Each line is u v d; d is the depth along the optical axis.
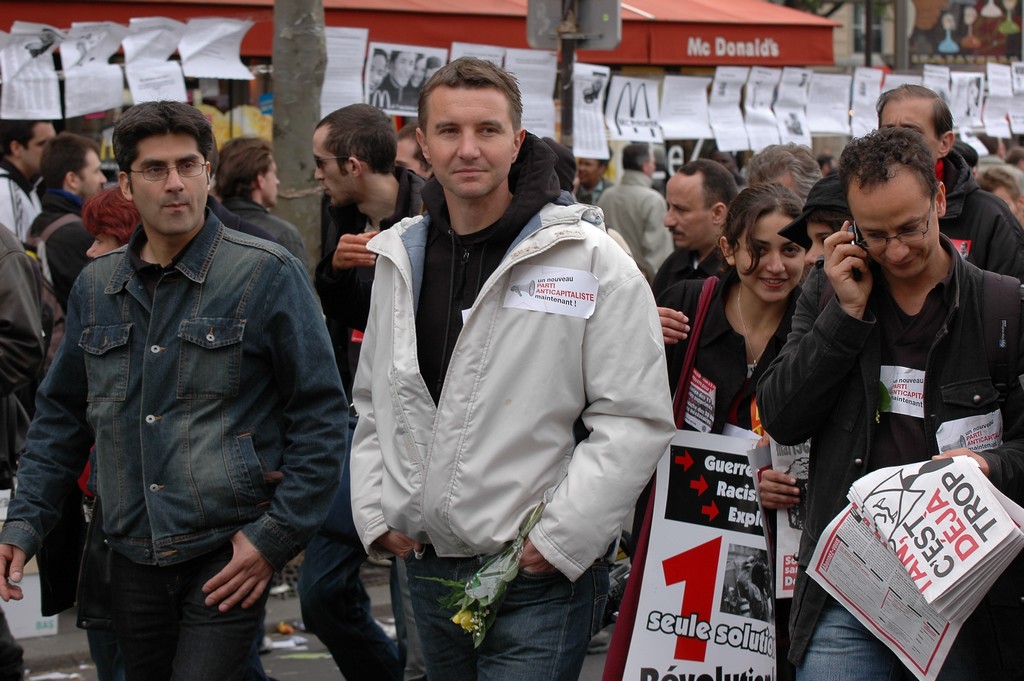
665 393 3.03
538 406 2.99
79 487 3.79
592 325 3.01
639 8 10.05
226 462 3.32
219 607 3.31
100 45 6.77
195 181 3.33
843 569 2.95
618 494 2.96
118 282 3.40
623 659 3.65
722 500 3.67
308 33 6.29
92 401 3.42
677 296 4.02
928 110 4.35
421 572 3.18
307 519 3.36
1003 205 4.38
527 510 3.01
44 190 7.05
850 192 2.87
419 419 3.08
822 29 10.42
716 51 9.94
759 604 3.63
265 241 3.45
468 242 3.12
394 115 7.89
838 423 3.06
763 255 3.78
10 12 7.27
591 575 3.10
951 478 2.77
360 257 4.11
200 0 7.68
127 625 3.41
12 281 4.28
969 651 2.95
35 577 6.16
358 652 4.68
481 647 3.12
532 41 7.05
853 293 2.93
